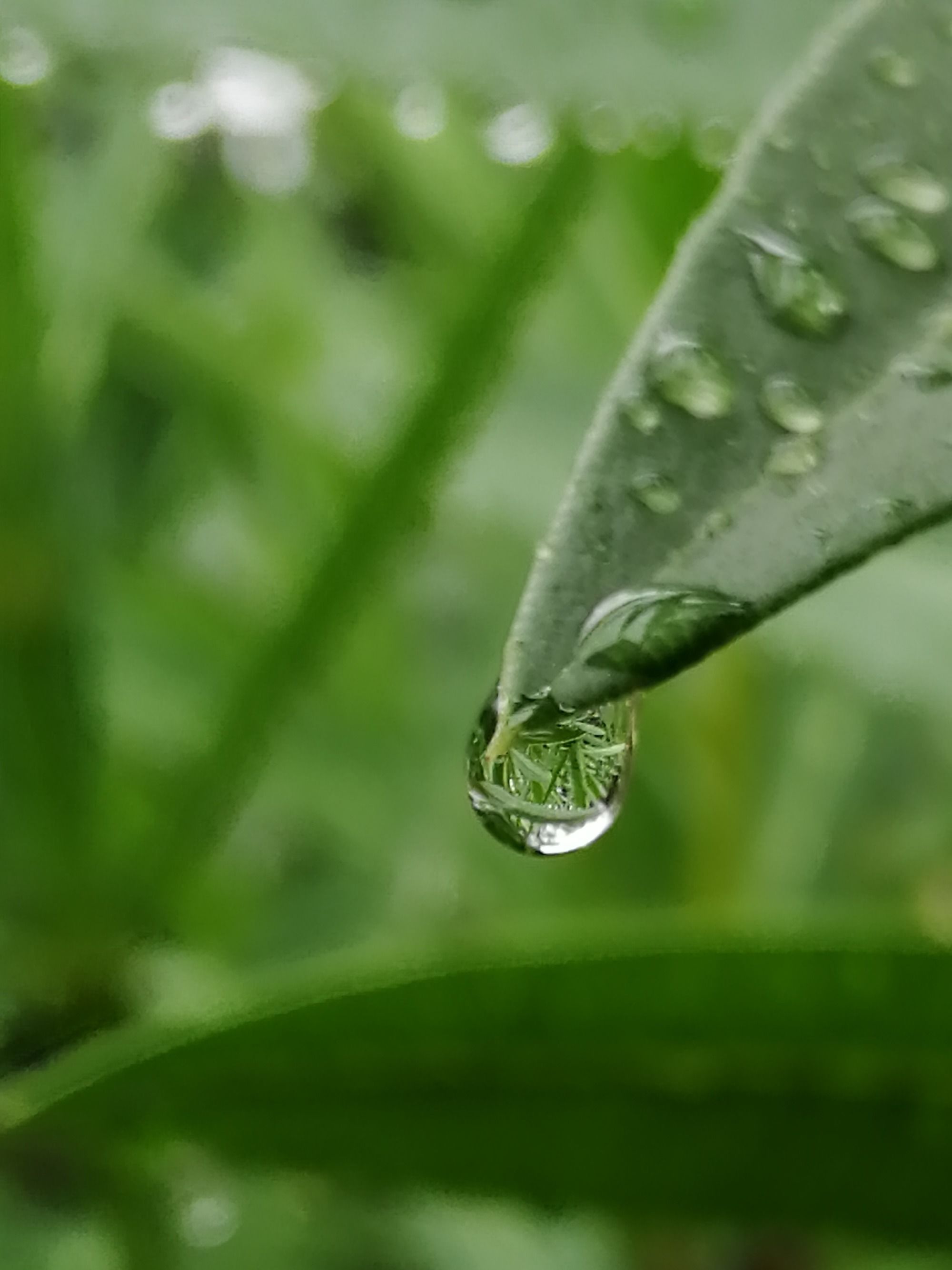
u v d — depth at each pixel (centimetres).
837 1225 15
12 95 24
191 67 24
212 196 43
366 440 35
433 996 15
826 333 12
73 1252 27
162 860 26
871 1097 15
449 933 32
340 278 41
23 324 25
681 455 12
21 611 25
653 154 24
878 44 13
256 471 36
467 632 38
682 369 12
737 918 16
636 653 12
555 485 34
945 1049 15
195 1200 29
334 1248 30
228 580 37
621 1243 29
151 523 37
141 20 18
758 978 15
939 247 12
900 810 34
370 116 37
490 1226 31
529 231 25
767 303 12
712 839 30
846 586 29
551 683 12
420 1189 15
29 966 26
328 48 18
